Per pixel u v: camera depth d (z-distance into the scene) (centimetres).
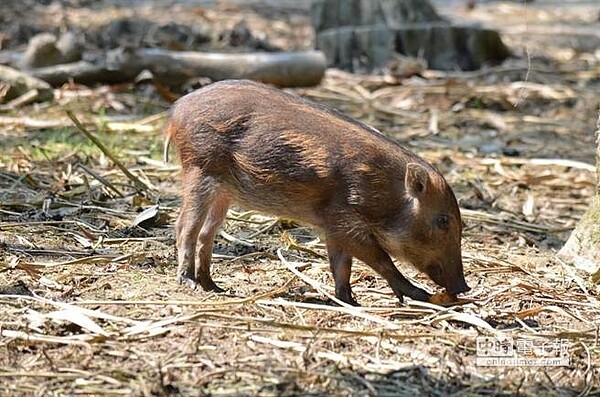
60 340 823
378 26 2255
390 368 803
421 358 828
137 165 1448
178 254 988
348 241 930
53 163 1418
